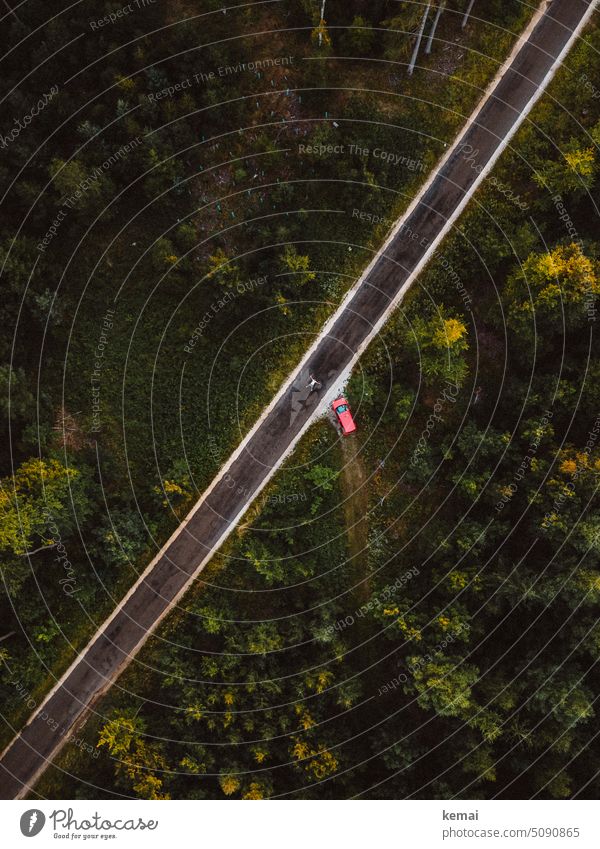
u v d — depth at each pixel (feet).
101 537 155.22
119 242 158.10
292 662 158.51
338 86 156.25
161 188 152.97
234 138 155.63
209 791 150.00
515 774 144.87
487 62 158.20
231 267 155.43
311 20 151.23
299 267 156.25
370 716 157.69
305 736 150.82
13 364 153.38
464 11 156.04
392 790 148.77
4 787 158.51
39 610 155.53
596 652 138.51
